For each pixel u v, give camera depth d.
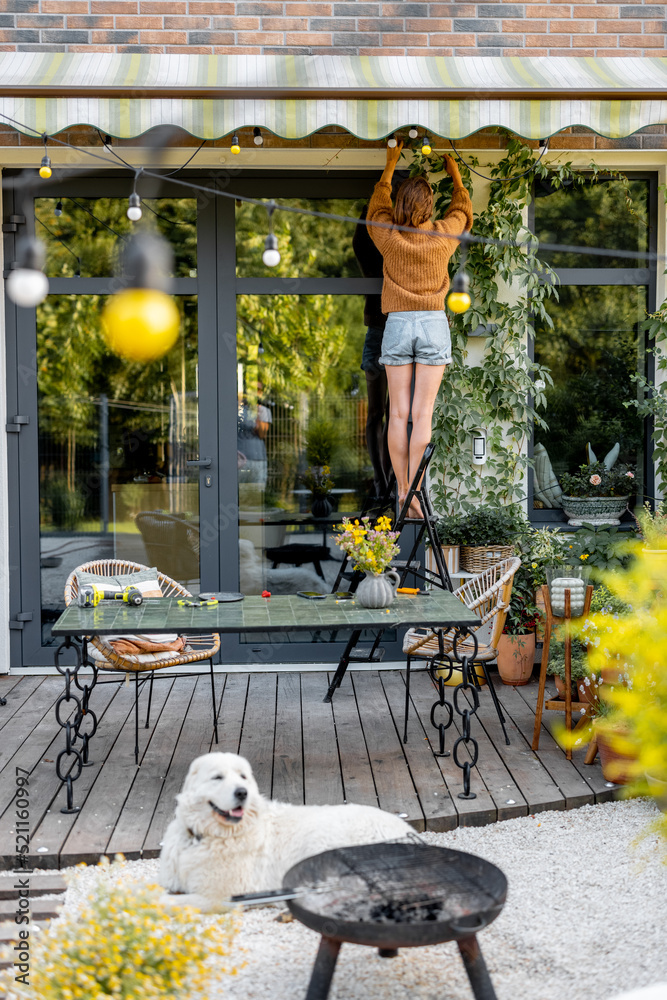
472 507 6.16
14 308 6.00
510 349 6.22
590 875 3.53
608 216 6.30
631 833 3.88
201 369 6.09
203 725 5.08
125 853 3.65
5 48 5.67
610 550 5.73
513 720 5.18
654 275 6.31
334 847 3.08
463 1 5.81
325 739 4.85
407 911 2.49
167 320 3.86
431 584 6.04
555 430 6.39
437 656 4.54
